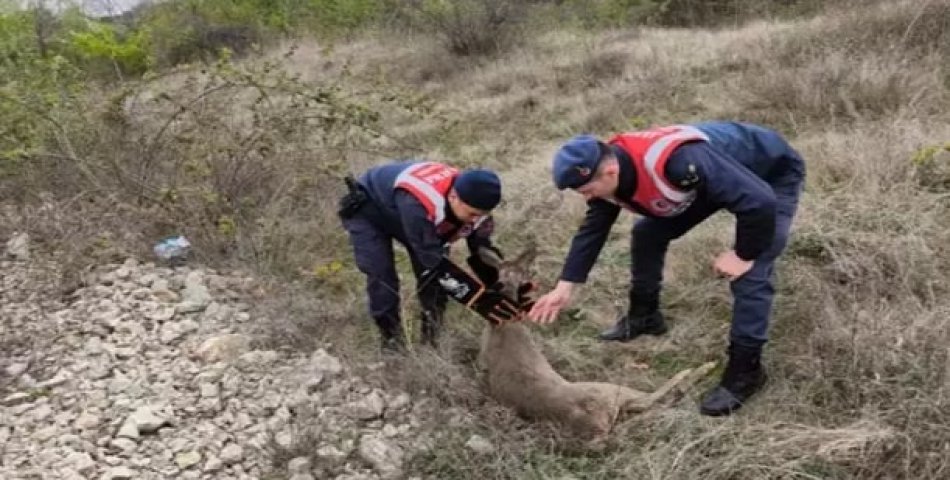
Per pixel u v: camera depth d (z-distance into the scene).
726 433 3.50
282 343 4.43
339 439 3.71
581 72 10.11
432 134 8.41
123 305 4.84
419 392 3.99
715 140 3.61
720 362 4.14
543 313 3.66
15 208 6.10
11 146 6.11
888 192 5.15
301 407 3.90
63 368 4.29
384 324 4.33
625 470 3.39
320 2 16.56
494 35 12.62
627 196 3.50
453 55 12.64
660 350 4.27
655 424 3.60
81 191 6.02
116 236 5.54
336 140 6.95
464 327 4.54
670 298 4.70
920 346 3.62
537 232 5.73
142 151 6.14
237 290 5.06
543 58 11.39
